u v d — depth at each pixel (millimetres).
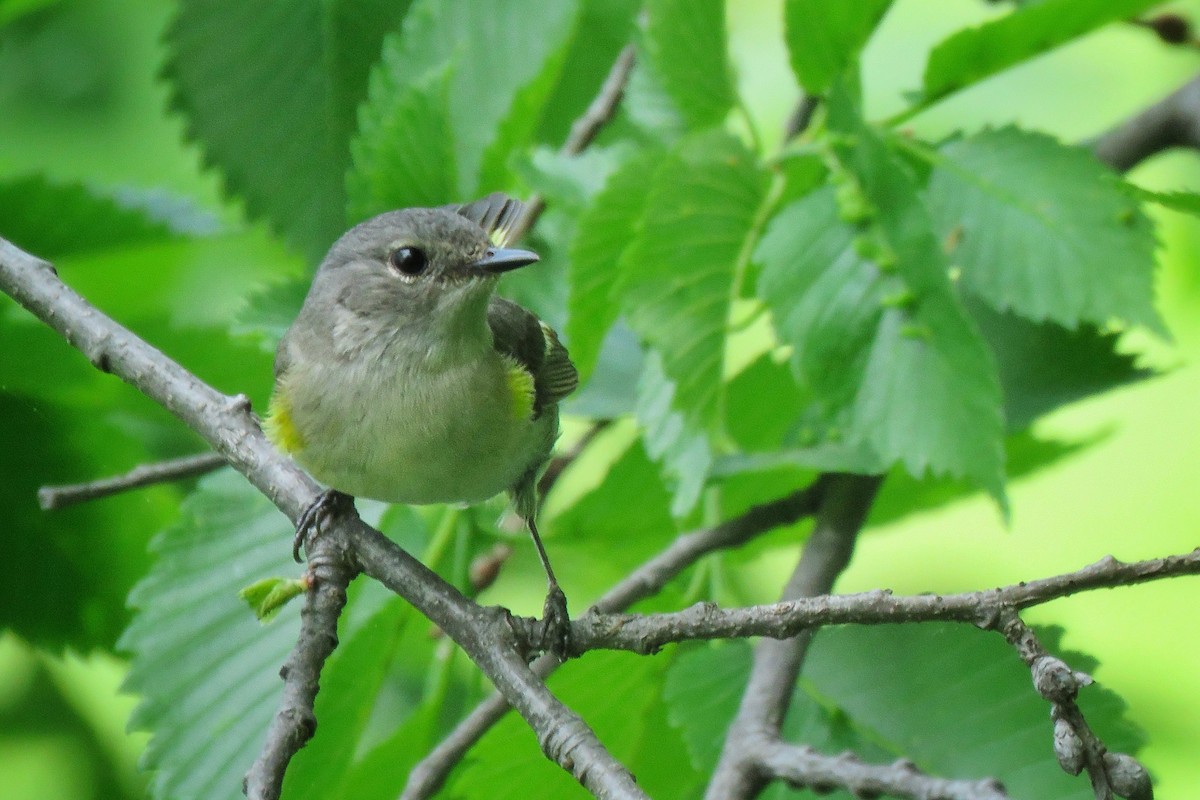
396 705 12359
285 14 11055
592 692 9672
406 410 8344
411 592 7535
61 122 14031
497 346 8969
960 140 10047
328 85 11148
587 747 6570
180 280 12641
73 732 12992
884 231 9055
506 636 7195
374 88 10570
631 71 11547
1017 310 9414
